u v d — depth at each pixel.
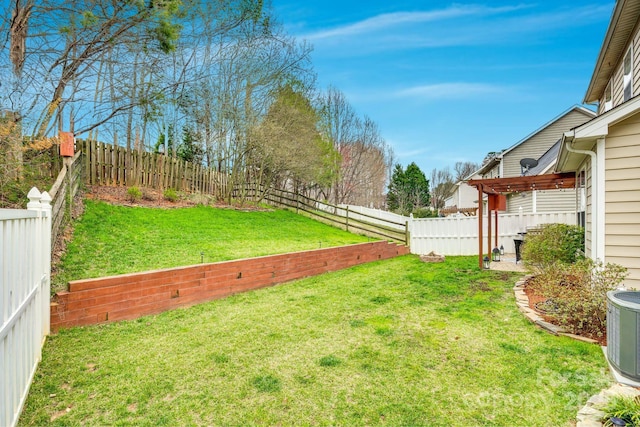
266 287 6.42
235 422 2.45
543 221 10.17
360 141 24.19
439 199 46.81
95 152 8.80
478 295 5.70
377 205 29.23
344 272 7.99
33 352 2.95
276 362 3.35
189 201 10.62
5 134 5.72
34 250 3.01
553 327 4.02
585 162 6.25
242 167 13.23
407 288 6.33
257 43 12.38
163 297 4.80
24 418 2.43
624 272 4.36
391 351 3.59
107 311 4.20
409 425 2.42
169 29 7.70
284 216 13.03
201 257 6.09
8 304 2.16
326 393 2.81
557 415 2.50
